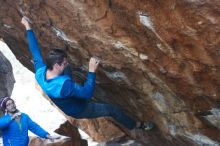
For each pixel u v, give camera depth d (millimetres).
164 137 5910
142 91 5184
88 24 4586
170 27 3809
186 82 4375
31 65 7539
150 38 4160
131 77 5051
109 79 5469
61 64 4543
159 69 4477
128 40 4410
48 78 4594
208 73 4020
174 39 3904
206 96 4367
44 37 5520
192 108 4758
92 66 4574
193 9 3471
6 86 10953
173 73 4355
